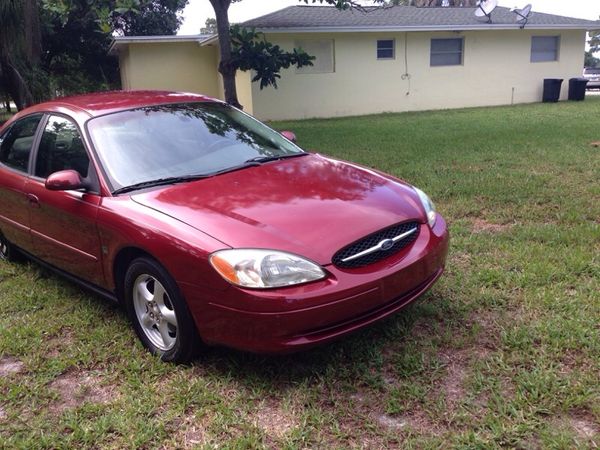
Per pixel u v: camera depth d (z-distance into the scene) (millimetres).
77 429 2650
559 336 3188
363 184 3543
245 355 3209
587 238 4684
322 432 2574
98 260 3508
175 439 2580
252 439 2521
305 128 14469
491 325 3420
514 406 2619
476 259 4426
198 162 3721
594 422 2502
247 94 17516
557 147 9289
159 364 3166
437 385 2861
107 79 28312
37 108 4508
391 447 2459
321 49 17641
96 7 11672
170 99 4316
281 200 3180
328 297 2727
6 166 4594
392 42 18500
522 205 5875
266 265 2711
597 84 24281
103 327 3674
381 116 17406
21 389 3010
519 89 20344
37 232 4164
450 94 19531
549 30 20047
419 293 3215
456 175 7383
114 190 3420
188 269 2867
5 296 4289
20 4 11406
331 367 3033
